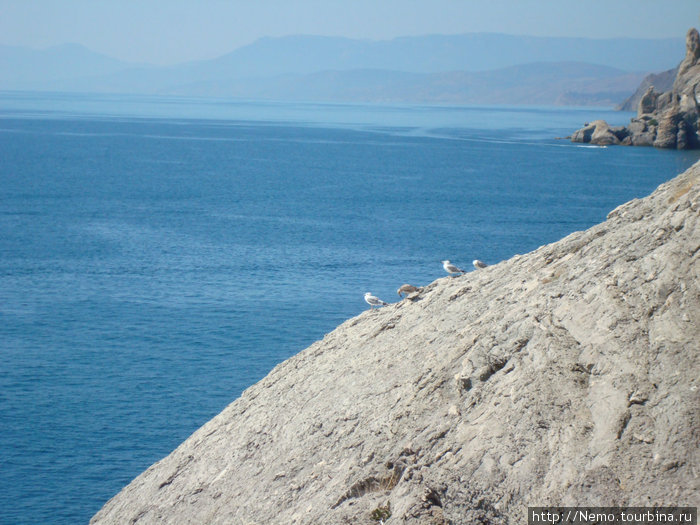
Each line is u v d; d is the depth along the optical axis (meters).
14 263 102.25
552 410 15.95
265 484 22.70
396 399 21.72
